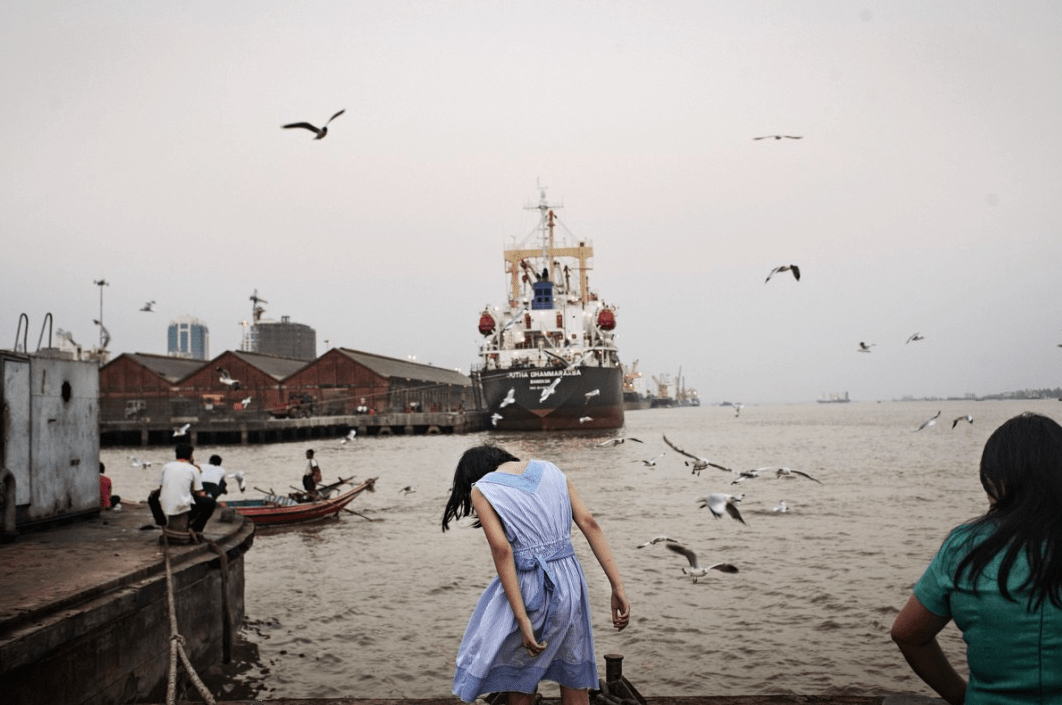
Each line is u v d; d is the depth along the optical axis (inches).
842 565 589.0
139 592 301.0
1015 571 89.4
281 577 588.1
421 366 4699.8
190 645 358.0
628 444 2423.7
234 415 3046.3
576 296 3570.4
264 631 446.6
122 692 295.9
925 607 98.4
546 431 2942.9
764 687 353.1
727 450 2130.9
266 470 1636.3
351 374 3334.2
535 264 3779.5
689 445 2409.0
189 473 390.9
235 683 366.6
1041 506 91.1
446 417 3208.7
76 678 266.2
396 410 3462.1
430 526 810.2
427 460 1845.5
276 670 383.6
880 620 446.6
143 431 2817.4
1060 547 87.7
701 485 1197.7
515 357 3056.1
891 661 383.2
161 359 3599.9
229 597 409.1
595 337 3213.6
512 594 127.8
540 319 3191.4
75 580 296.4
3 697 230.5
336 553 678.5
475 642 133.3
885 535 719.1
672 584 534.0
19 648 229.0
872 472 1384.1
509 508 132.2
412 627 451.5
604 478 1339.8
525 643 127.5
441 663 392.2
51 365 442.6
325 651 411.5
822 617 454.9
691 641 417.1
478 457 146.2
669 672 374.3
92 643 276.1
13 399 408.2
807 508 909.2
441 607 493.0
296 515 828.0
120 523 464.1
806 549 653.3
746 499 1005.2
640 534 745.0
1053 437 94.1
